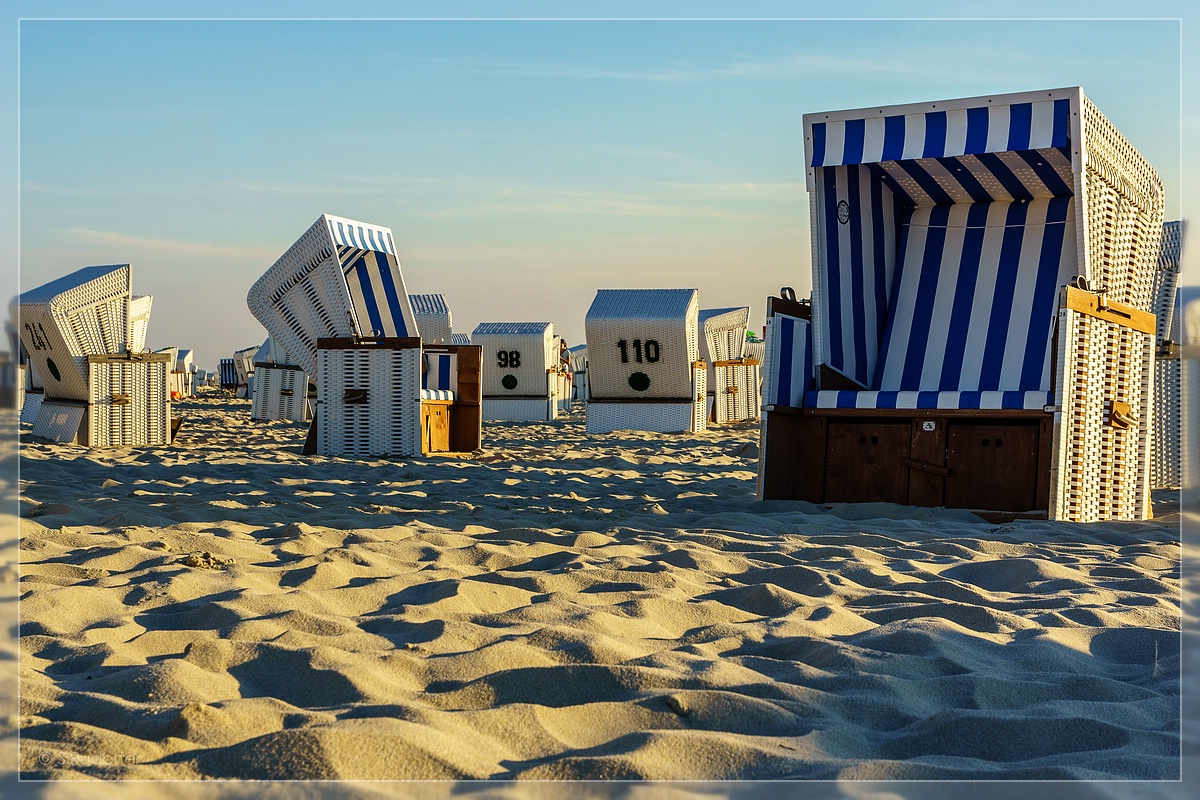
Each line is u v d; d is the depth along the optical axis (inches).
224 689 95.3
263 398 695.1
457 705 92.2
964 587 145.3
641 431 611.8
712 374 727.7
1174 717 92.8
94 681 96.4
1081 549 184.5
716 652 112.5
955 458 241.4
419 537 184.5
